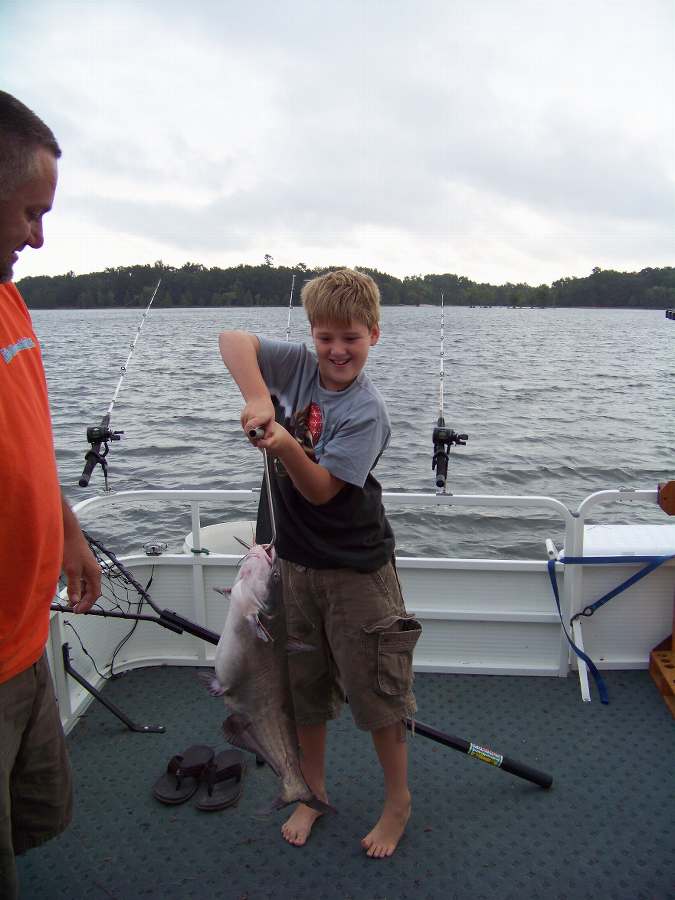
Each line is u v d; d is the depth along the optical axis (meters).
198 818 2.85
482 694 3.69
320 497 2.19
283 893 2.50
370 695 2.47
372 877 2.57
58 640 3.27
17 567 1.84
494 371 22.23
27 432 1.84
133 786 3.02
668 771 3.12
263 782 3.05
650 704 3.59
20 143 1.63
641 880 2.55
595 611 3.81
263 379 2.40
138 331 5.12
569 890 2.51
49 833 2.19
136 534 7.83
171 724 3.43
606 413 15.62
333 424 2.29
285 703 2.05
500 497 3.61
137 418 14.07
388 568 2.51
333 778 3.09
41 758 2.09
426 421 14.02
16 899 1.89
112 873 2.58
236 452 11.49
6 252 1.72
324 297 2.19
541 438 12.91
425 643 3.89
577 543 3.64
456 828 2.80
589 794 2.98
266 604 1.99
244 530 4.80
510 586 3.82
